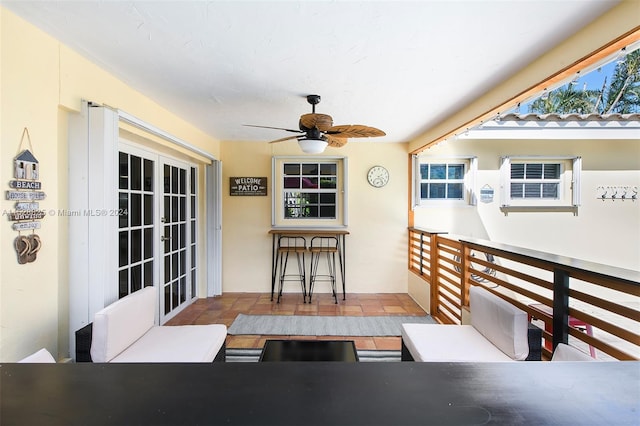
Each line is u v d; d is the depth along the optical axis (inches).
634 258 167.8
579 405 16.9
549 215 170.2
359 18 61.4
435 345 76.0
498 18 61.1
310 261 176.9
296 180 179.2
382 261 176.6
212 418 15.9
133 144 111.3
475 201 170.4
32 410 16.5
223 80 90.8
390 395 17.5
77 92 75.5
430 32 66.1
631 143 167.0
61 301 74.3
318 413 16.2
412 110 117.6
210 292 169.2
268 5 57.6
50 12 59.9
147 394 17.6
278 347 85.8
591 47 62.7
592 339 61.7
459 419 16.0
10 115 60.3
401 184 175.8
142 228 118.0
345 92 99.7
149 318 86.4
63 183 74.8
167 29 65.6
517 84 85.2
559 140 169.0
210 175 169.0
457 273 120.4
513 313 69.0
